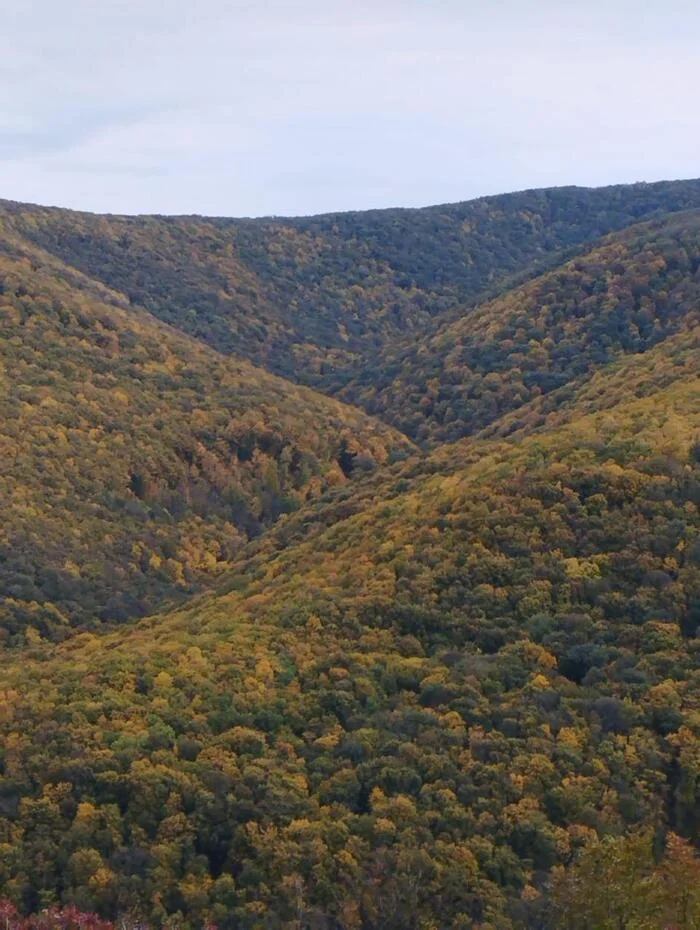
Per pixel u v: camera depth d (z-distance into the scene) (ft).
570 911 73.31
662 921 69.31
